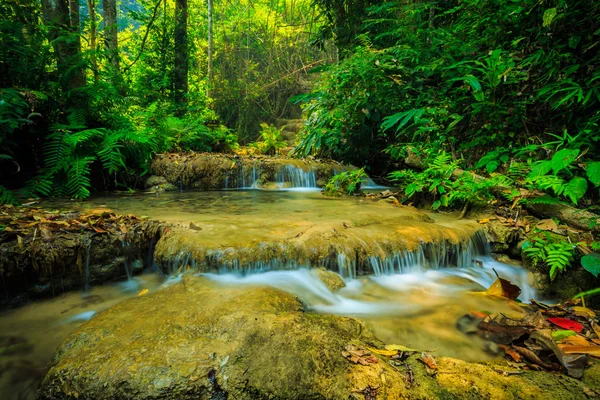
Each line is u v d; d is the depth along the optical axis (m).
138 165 6.41
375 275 2.90
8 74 5.19
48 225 2.92
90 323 1.90
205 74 14.86
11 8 5.71
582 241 3.09
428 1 6.84
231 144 9.99
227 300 2.11
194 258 2.69
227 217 3.75
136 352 1.60
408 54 5.88
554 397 1.37
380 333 1.95
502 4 4.69
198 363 1.52
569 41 4.01
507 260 3.42
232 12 17.80
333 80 6.59
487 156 4.53
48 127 5.41
